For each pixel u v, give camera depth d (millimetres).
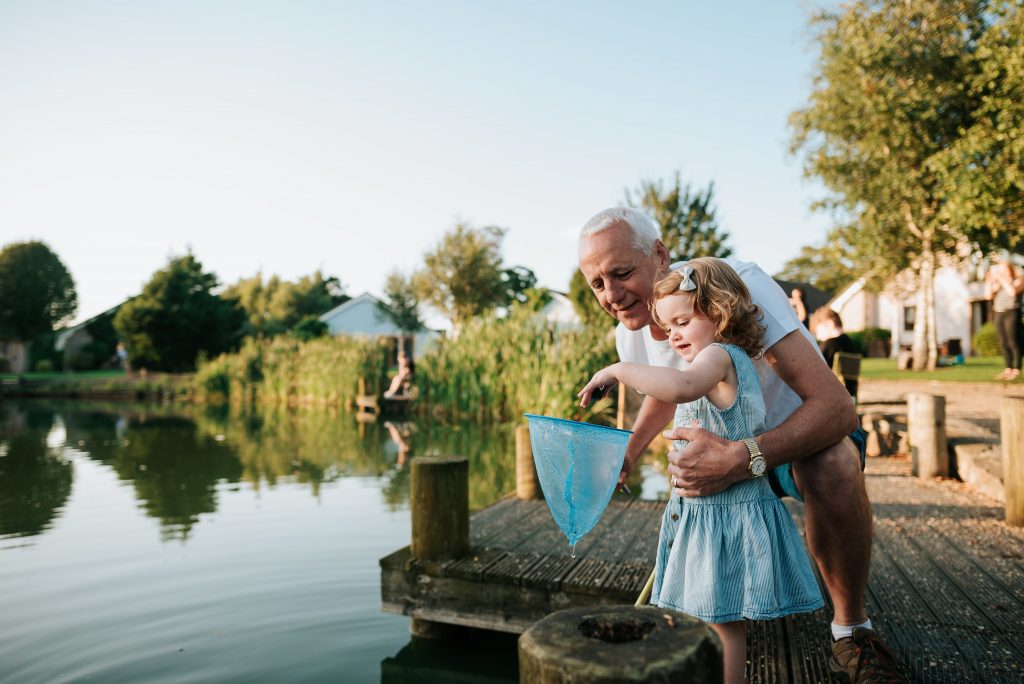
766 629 2576
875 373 14281
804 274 45125
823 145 15227
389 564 3549
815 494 2016
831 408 1924
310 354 21906
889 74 13500
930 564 3174
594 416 10516
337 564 4699
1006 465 3898
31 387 27688
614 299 2365
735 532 1834
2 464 9508
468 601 3373
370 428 14086
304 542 5281
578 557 3547
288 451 10672
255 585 4277
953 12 13070
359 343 20500
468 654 3361
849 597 2117
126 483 7945
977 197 11875
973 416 7098
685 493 1850
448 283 30891
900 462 6328
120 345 43469
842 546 2041
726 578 1816
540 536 3982
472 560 3516
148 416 18016
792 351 2021
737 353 1888
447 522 3557
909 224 14672
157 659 3193
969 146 11875
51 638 3445
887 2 13445
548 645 1043
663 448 8844
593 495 1658
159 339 32469
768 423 2211
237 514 6281
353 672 3123
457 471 3588
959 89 12836
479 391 14422
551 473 1673
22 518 6188
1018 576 2984
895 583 2924
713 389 1903
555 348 12086
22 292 55531
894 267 15867
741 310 1902
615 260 2311
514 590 3285
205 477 8320
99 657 3211
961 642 2342
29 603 3955
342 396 19938
